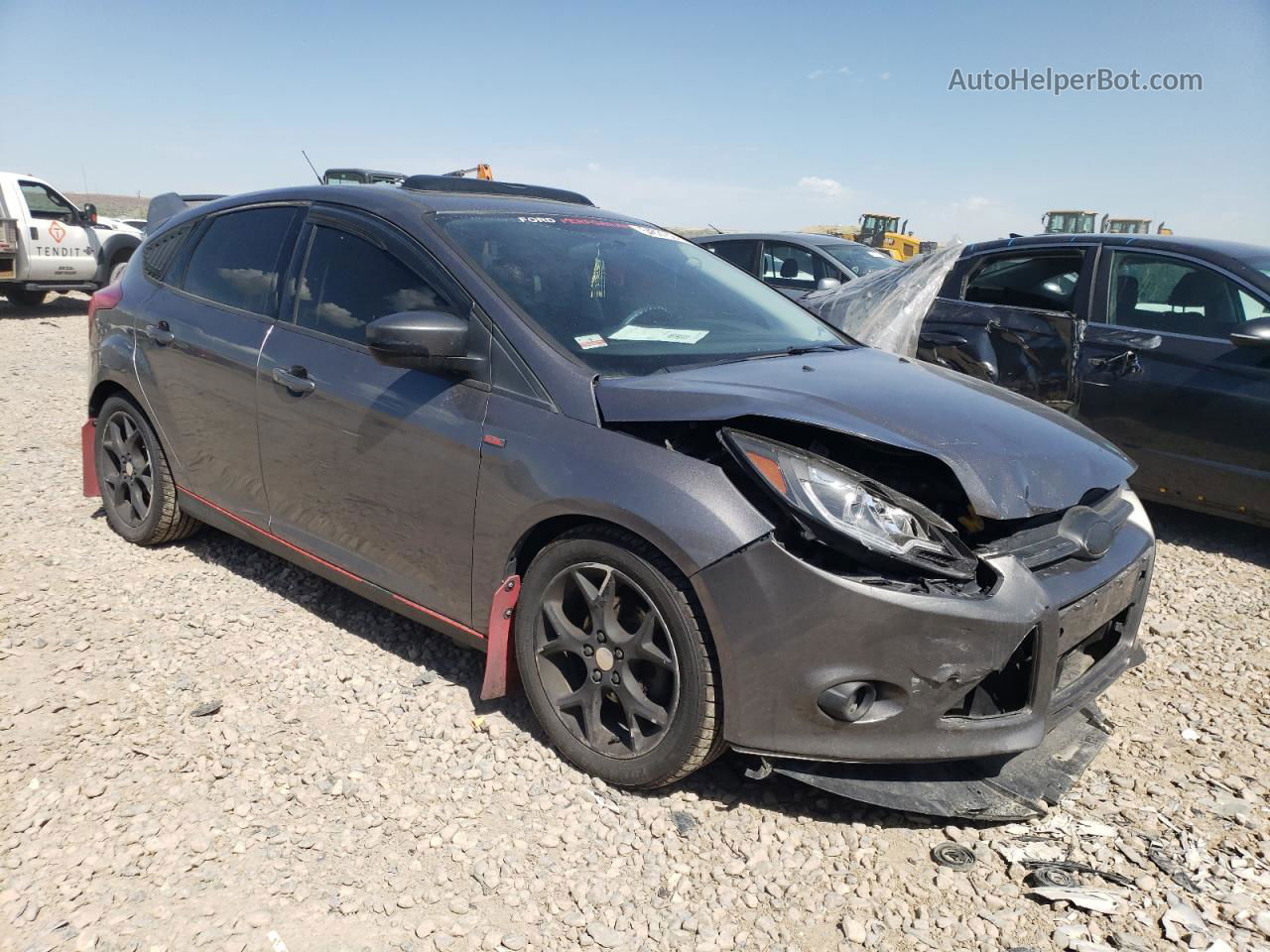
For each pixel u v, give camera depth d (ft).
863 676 7.88
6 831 8.25
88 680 10.76
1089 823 8.73
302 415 11.17
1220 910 7.60
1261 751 10.14
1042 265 19.34
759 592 7.94
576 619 9.53
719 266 13.10
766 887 7.92
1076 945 7.21
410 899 7.61
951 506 8.73
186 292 13.37
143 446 14.43
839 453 8.80
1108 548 9.21
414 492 10.08
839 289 23.12
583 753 9.22
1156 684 11.68
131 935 7.14
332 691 10.66
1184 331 16.99
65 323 43.29
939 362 19.88
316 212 11.91
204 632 11.98
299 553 11.87
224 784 8.99
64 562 13.97
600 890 7.79
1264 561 16.35
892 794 8.32
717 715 8.39
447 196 11.69
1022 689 8.37
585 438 8.82
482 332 9.65
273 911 7.45
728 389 8.70
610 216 12.92
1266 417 15.72
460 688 10.79
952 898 7.80
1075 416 18.03
